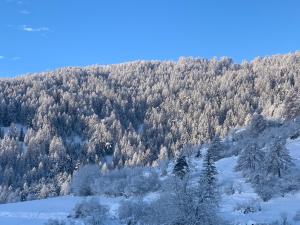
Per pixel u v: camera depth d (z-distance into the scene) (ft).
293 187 279.28
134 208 239.30
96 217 244.63
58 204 349.20
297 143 398.21
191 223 128.67
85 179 403.34
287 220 218.18
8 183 584.81
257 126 492.95
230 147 478.59
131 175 418.51
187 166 316.40
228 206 259.80
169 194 133.39
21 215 318.45
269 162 307.17
